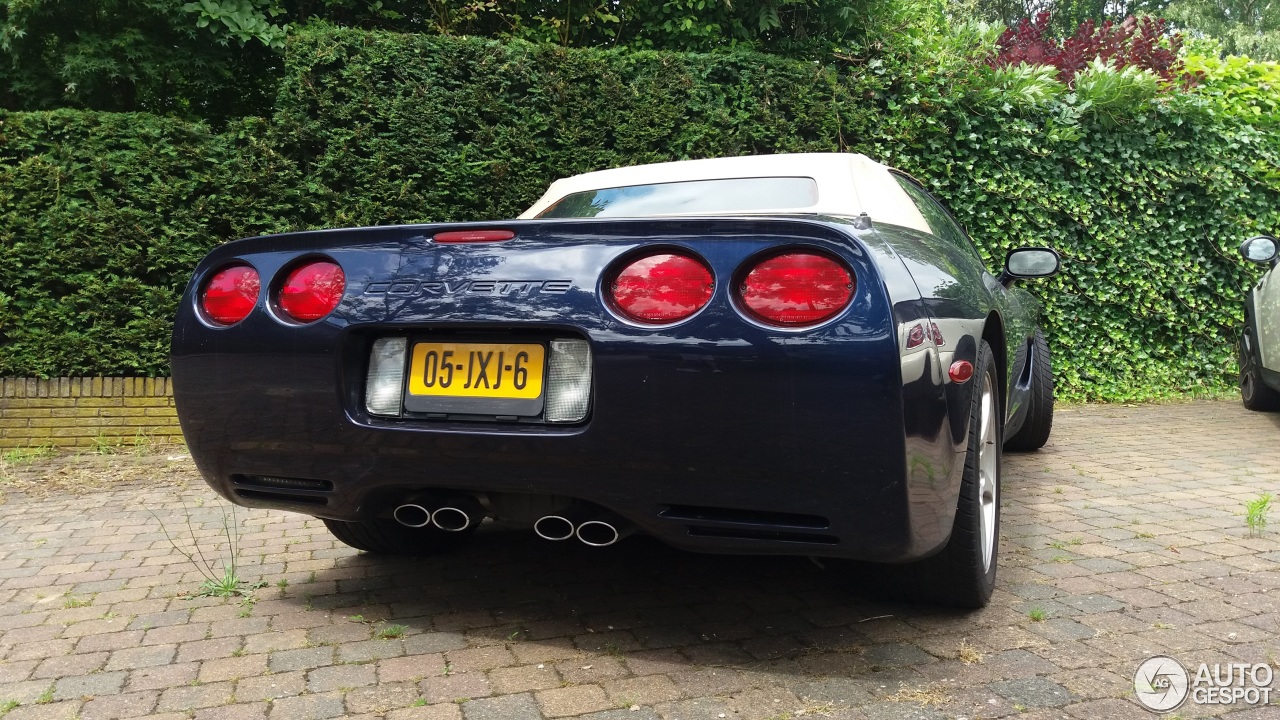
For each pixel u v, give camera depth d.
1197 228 7.72
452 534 3.26
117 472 5.06
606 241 2.06
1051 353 7.56
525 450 2.06
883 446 1.85
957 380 2.12
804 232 1.91
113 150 5.76
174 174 5.79
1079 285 7.52
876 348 1.84
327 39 5.88
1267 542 3.24
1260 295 6.61
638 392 1.96
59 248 5.64
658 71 6.36
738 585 2.82
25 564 3.24
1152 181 7.48
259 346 2.29
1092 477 4.52
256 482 2.46
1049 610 2.53
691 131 6.40
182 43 7.00
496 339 2.15
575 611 2.61
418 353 2.22
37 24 6.71
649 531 2.10
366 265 2.24
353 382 2.24
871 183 3.09
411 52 5.98
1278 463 4.87
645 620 2.52
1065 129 7.10
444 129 6.09
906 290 1.98
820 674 2.11
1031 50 7.85
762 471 1.91
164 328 5.79
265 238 2.35
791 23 7.56
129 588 2.92
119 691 2.09
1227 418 6.66
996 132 7.17
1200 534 3.36
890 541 1.93
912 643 2.29
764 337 1.88
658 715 1.91
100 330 5.72
